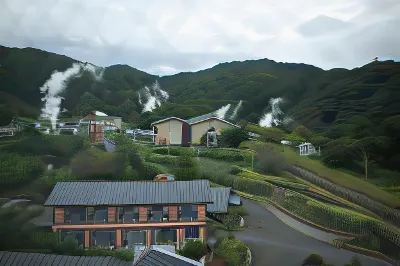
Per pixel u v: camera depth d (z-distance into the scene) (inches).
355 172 2470.5
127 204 1765.5
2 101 3725.4
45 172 2417.6
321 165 2554.1
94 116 3772.1
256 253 1814.7
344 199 2255.2
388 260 1786.4
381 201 2146.9
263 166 2632.9
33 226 1822.1
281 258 1775.3
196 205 1802.4
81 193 1796.3
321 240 1957.4
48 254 1476.4
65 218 1759.4
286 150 2810.0
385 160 2508.6
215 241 1878.7
